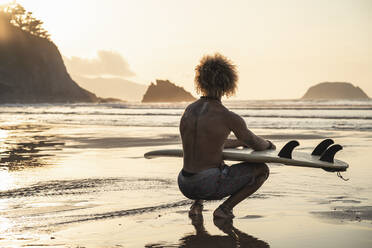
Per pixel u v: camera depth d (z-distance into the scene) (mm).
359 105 53719
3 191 4719
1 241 2930
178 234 3078
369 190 4566
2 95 151125
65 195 4484
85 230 3193
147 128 17031
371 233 3014
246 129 3254
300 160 3119
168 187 4863
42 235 3070
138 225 3316
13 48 168375
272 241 2883
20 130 16766
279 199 4180
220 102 3311
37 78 165375
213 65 3281
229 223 3352
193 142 3238
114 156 8188
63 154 8617
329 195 4336
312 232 3066
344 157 7477
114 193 4555
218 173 3225
